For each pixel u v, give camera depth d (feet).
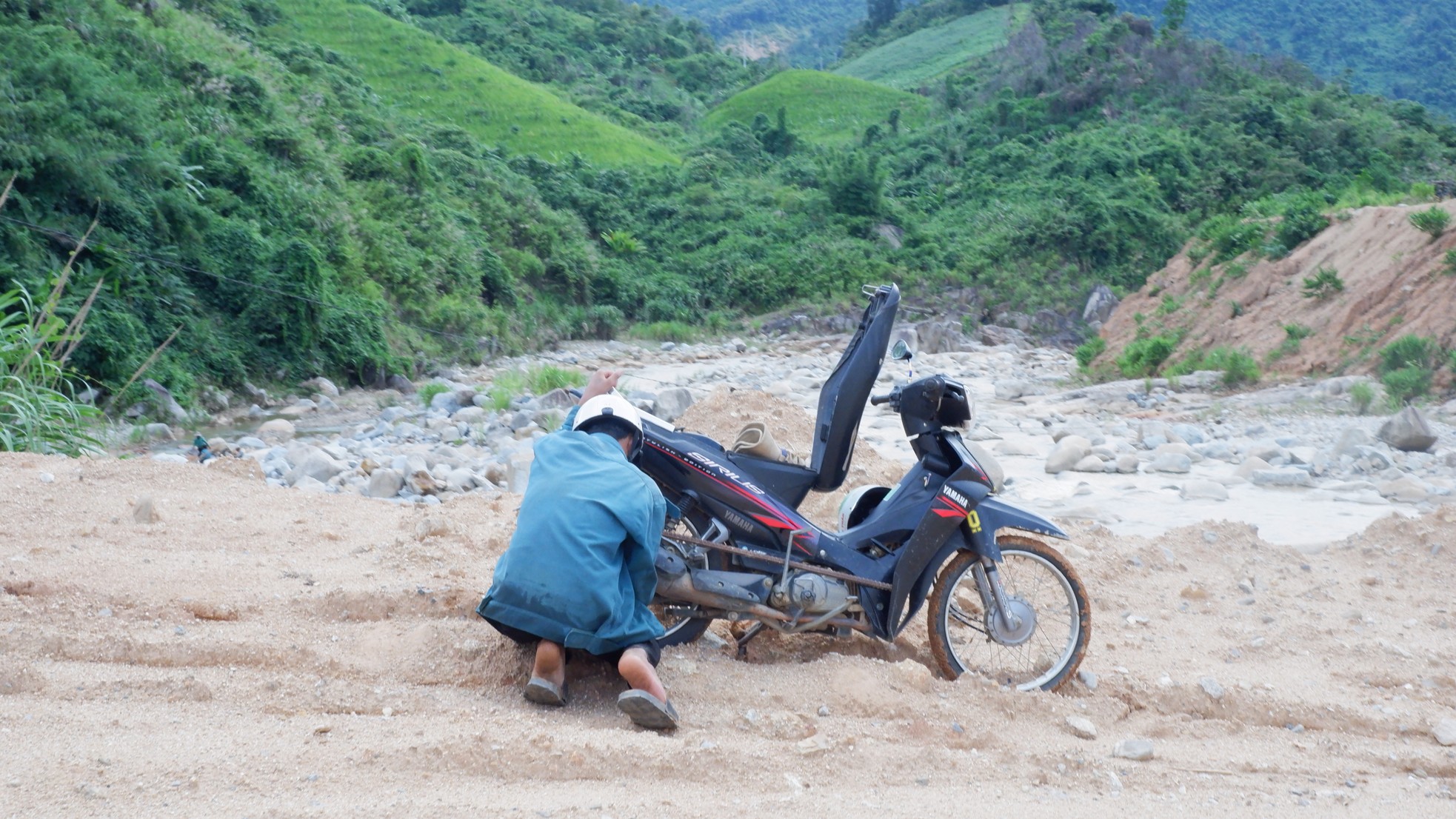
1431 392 52.47
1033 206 158.40
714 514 14.20
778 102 287.69
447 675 13.14
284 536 19.39
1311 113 172.65
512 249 139.64
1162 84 192.85
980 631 14.64
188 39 108.68
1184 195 158.30
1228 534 21.90
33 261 60.90
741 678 13.38
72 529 18.42
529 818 9.30
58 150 64.80
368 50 224.53
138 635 13.56
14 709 11.16
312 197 92.84
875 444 42.73
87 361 58.70
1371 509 29.37
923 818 9.93
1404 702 14.16
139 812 9.02
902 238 164.86
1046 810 10.38
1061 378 88.07
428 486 31.30
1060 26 224.94
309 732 11.01
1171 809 10.65
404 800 9.59
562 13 341.82
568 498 12.52
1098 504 29.76
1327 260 75.20
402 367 86.69
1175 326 83.87
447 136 163.32
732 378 83.82
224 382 70.54
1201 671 15.03
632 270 159.74
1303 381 62.18
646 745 10.93
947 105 234.79
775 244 165.48
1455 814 10.81
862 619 14.35
